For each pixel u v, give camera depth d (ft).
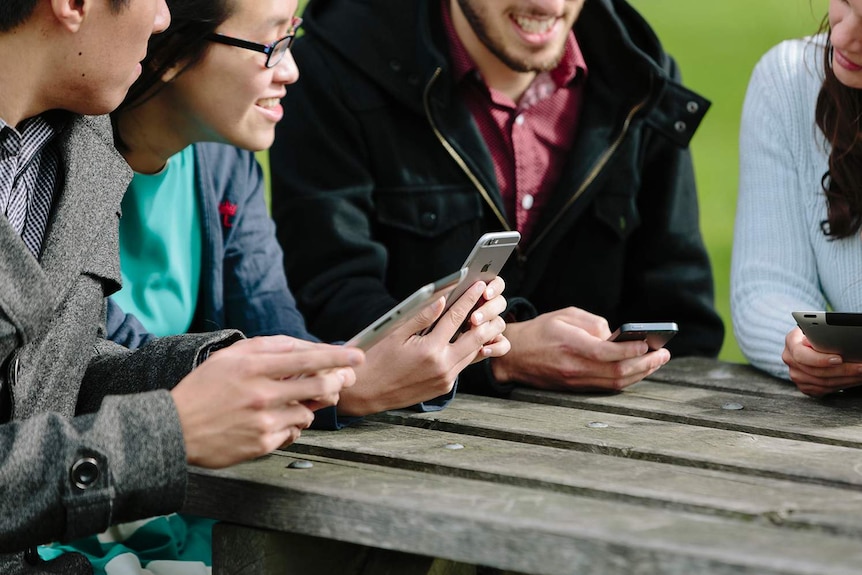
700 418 8.59
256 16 9.14
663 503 6.36
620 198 12.17
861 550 5.53
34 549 7.29
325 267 11.72
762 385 9.90
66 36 6.87
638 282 12.65
